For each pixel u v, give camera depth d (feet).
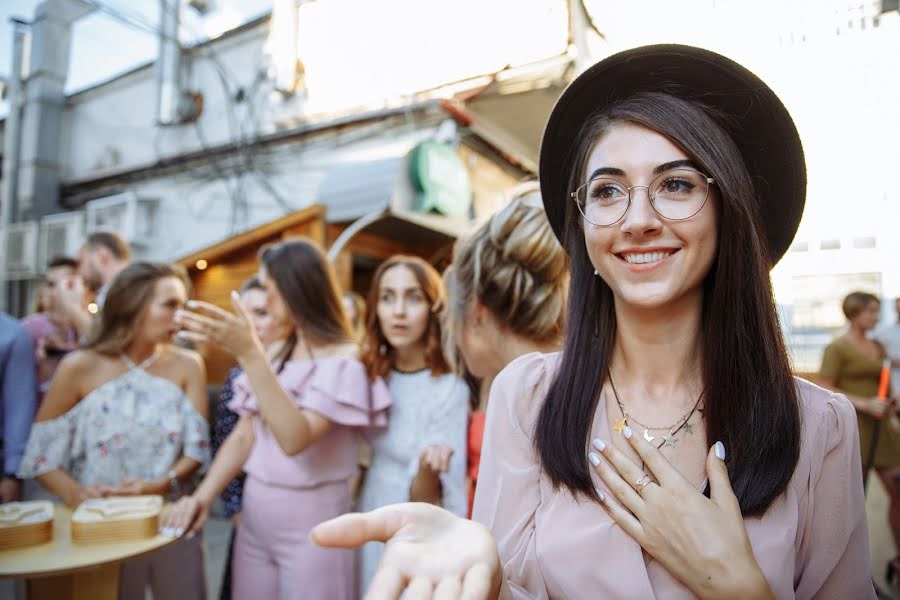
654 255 2.20
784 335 2.53
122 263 10.34
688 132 2.17
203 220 20.40
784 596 1.99
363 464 6.41
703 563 1.94
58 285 9.40
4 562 4.38
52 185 23.85
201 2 20.43
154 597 6.39
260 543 5.36
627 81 2.57
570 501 2.30
